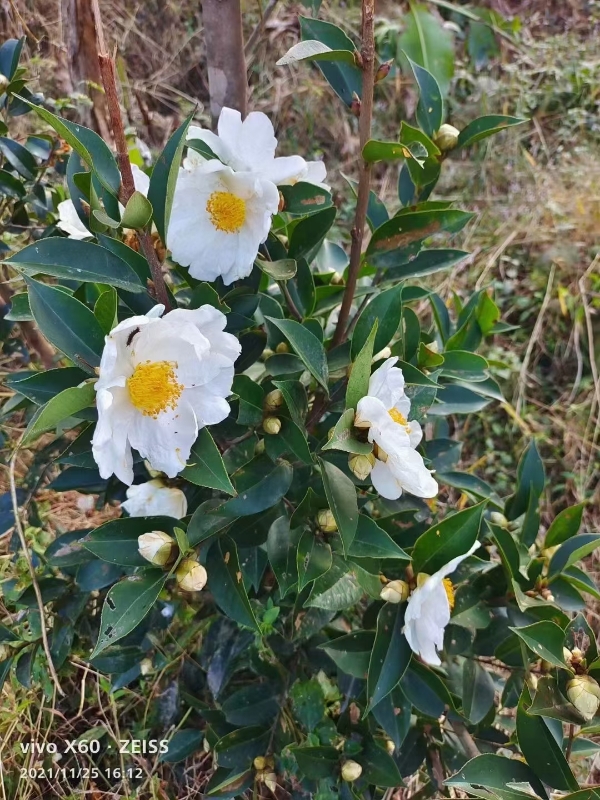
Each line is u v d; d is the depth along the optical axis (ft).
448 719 1.40
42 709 1.74
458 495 2.48
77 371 0.95
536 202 3.24
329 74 1.18
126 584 0.94
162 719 1.61
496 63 3.76
